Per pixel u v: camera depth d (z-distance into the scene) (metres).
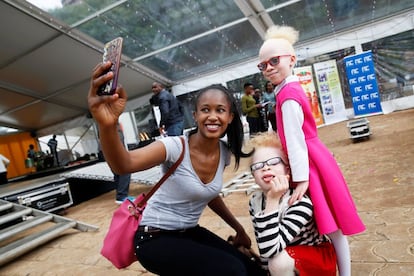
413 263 1.80
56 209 5.44
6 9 6.09
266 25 8.61
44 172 10.41
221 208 1.74
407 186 2.98
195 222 1.49
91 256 3.10
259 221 1.26
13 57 7.69
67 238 3.89
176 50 9.15
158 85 5.39
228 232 2.89
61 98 10.95
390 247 2.03
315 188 1.37
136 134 12.87
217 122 1.34
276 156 1.39
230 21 8.05
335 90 10.38
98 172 6.09
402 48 9.32
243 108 7.26
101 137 1.11
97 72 1.08
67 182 5.85
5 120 12.59
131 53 8.75
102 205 5.77
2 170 8.41
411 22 9.05
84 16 6.84
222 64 10.83
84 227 4.07
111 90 1.04
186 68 10.55
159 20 7.49
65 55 8.13
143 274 2.47
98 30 7.46
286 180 1.28
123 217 1.43
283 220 1.31
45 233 3.78
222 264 1.25
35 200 5.13
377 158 4.28
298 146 1.38
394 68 9.48
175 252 1.30
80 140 15.07
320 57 10.38
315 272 1.33
